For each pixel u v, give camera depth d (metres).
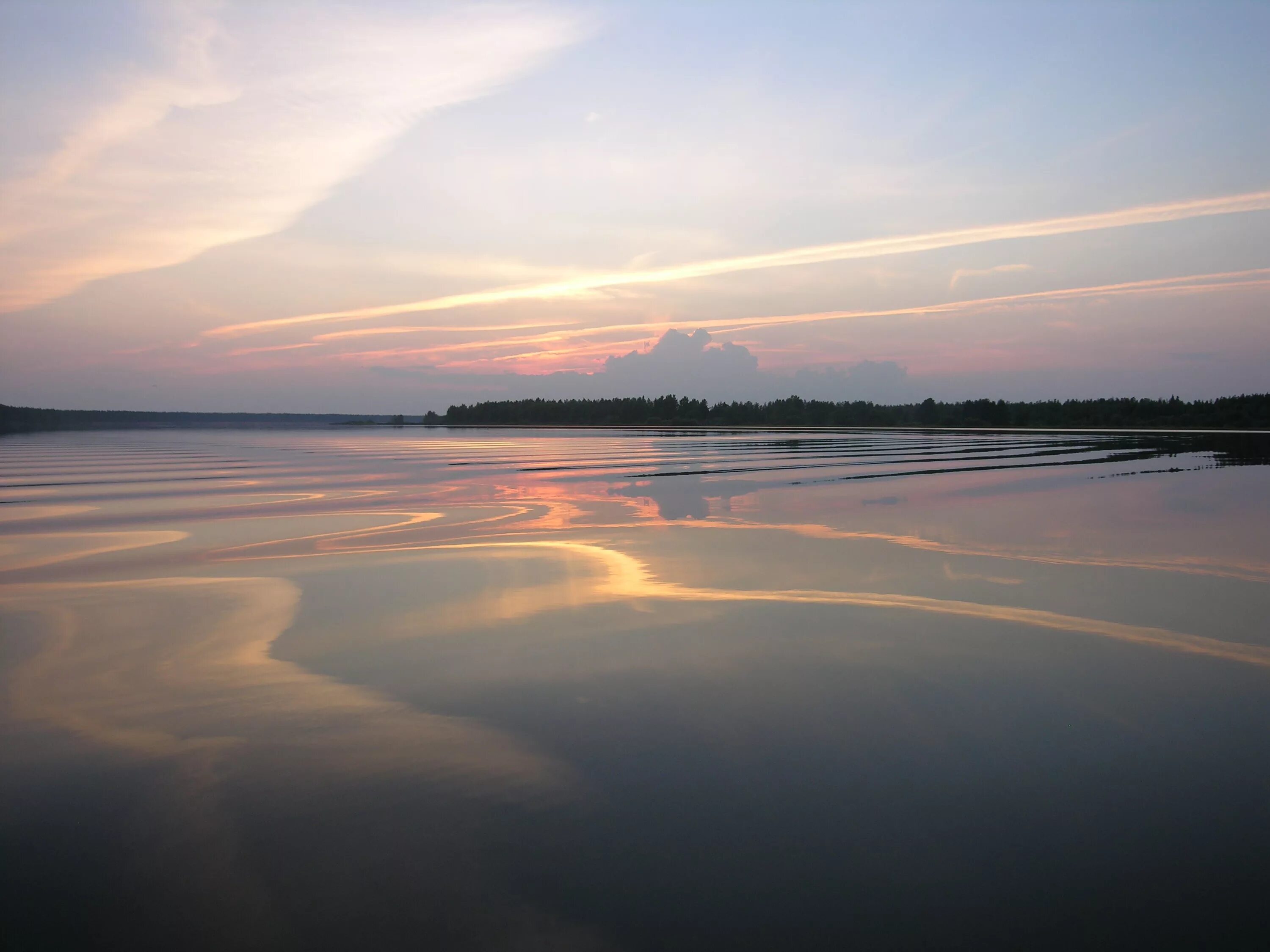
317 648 7.03
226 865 3.72
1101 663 6.62
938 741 5.09
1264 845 3.89
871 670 6.44
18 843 3.90
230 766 4.72
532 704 5.71
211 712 5.57
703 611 8.30
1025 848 3.86
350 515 15.66
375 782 4.54
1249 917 3.35
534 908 3.40
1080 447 41.25
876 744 5.04
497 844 3.90
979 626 7.75
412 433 95.44
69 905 3.42
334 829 4.04
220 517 15.41
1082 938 3.21
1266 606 8.52
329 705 5.69
